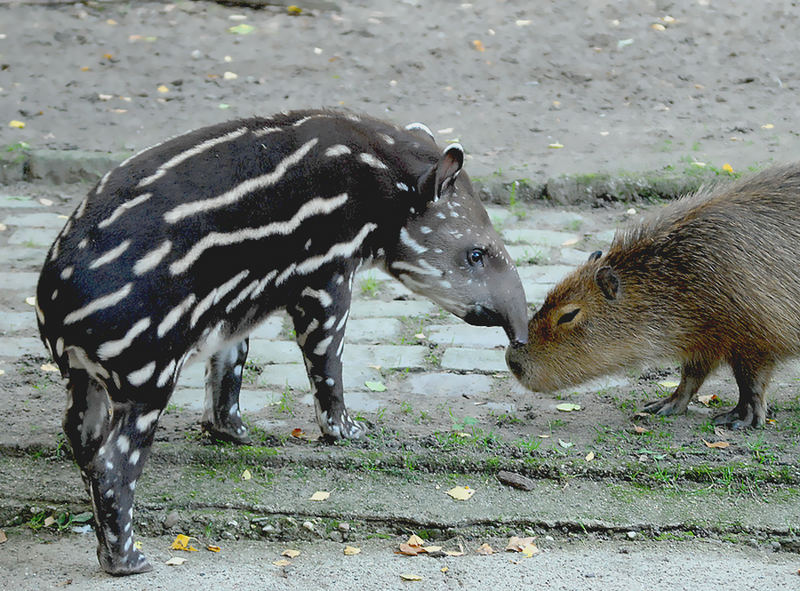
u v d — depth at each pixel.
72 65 20.64
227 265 8.46
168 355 7.98
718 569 8.40
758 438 10.48
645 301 11.02
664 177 16.23
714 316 10.80
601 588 8.09
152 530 9.07
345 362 12.21
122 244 7.76
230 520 9.10
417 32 22.31
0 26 22.20
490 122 18.66
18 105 18.83
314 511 9.20
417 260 10.12
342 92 19.72
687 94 19.83
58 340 7.82
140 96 19.38
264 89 19.77
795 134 17.91
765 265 10.60
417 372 12.07
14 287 13.66
